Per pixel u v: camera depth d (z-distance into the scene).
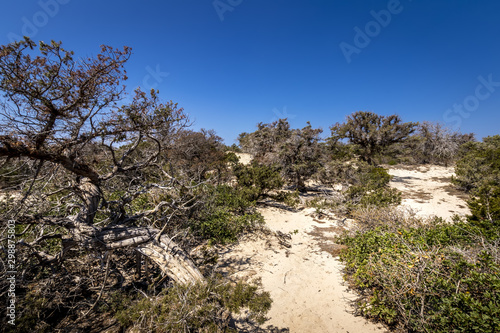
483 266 3.53
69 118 3.77
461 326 2.81
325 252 7.26
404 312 3.80
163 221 6.15
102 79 3.76
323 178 15.44
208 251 6.93
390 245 4.86
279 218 10.53
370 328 4.20
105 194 6.85
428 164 27.14
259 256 6.95
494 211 7.20
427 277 3.60
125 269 5.71
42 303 3.58
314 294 5.25
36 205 4.20
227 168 16.56
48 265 4.27
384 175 16.39
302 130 15.65
